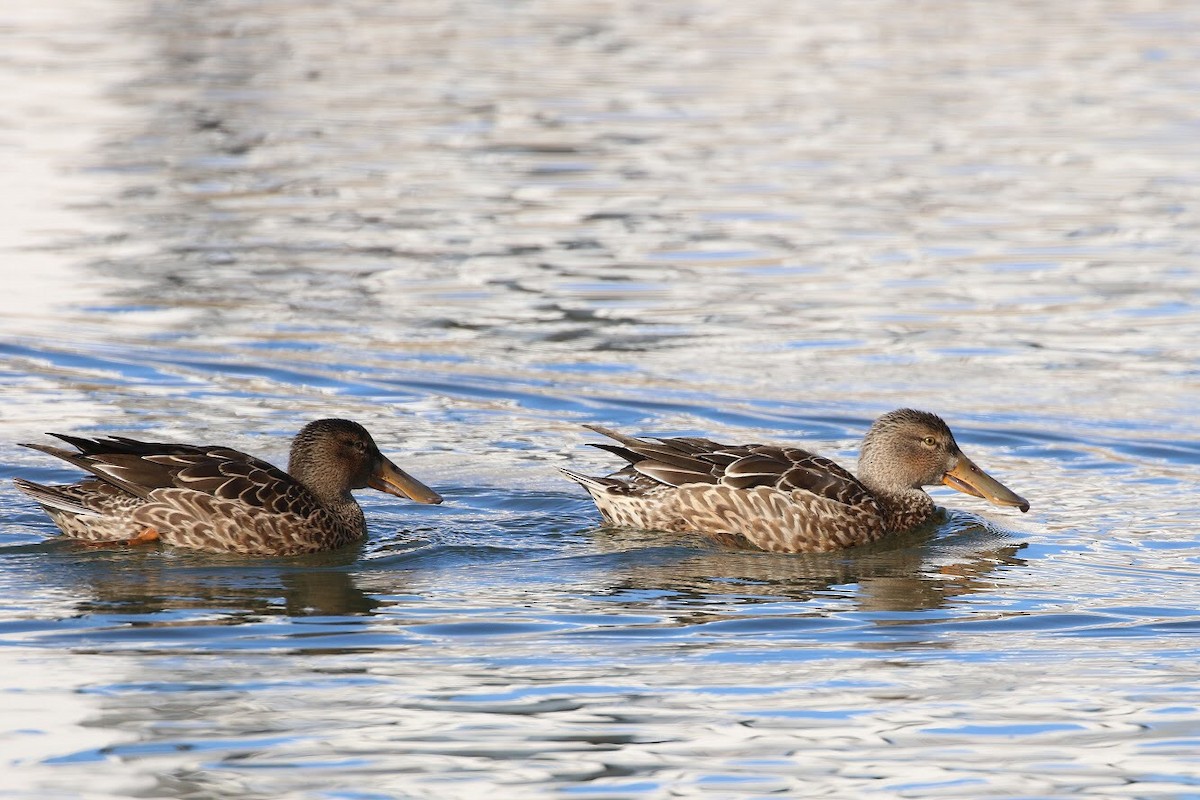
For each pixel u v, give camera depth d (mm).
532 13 50062
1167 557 13875
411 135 33219
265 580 13047
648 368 19422
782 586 13195
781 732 10039
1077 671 11125
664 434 17250
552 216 26984
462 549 14047
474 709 10336
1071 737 9953
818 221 26719
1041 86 38531
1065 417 17812
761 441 17047
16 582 12805
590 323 21219
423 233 25797
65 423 17031
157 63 41031
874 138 33188
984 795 9195
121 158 30875
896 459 15062
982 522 15219
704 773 9453
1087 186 29094
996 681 10945
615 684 10789
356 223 26406
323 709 10289
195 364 19250
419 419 17609
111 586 12758
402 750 9703
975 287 23000
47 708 10250
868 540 14609
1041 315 21625
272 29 46750
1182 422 17656
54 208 27031
